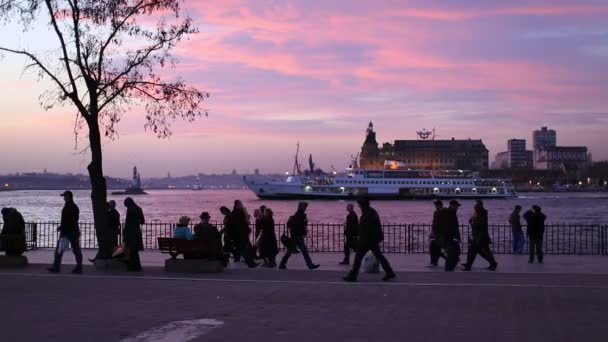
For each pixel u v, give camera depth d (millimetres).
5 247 23766
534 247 27156
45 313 14547
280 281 19766
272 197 183375
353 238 25375
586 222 94250
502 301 16172
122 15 24922
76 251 21812
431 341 11930
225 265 24062
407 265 25359
